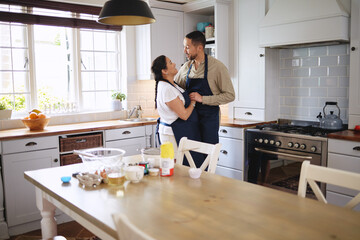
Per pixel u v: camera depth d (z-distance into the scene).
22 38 3.98
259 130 3.67
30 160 3.38
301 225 1.34
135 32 4.71
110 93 4.77
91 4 4.29
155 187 1.86
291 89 4.09
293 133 3.39
